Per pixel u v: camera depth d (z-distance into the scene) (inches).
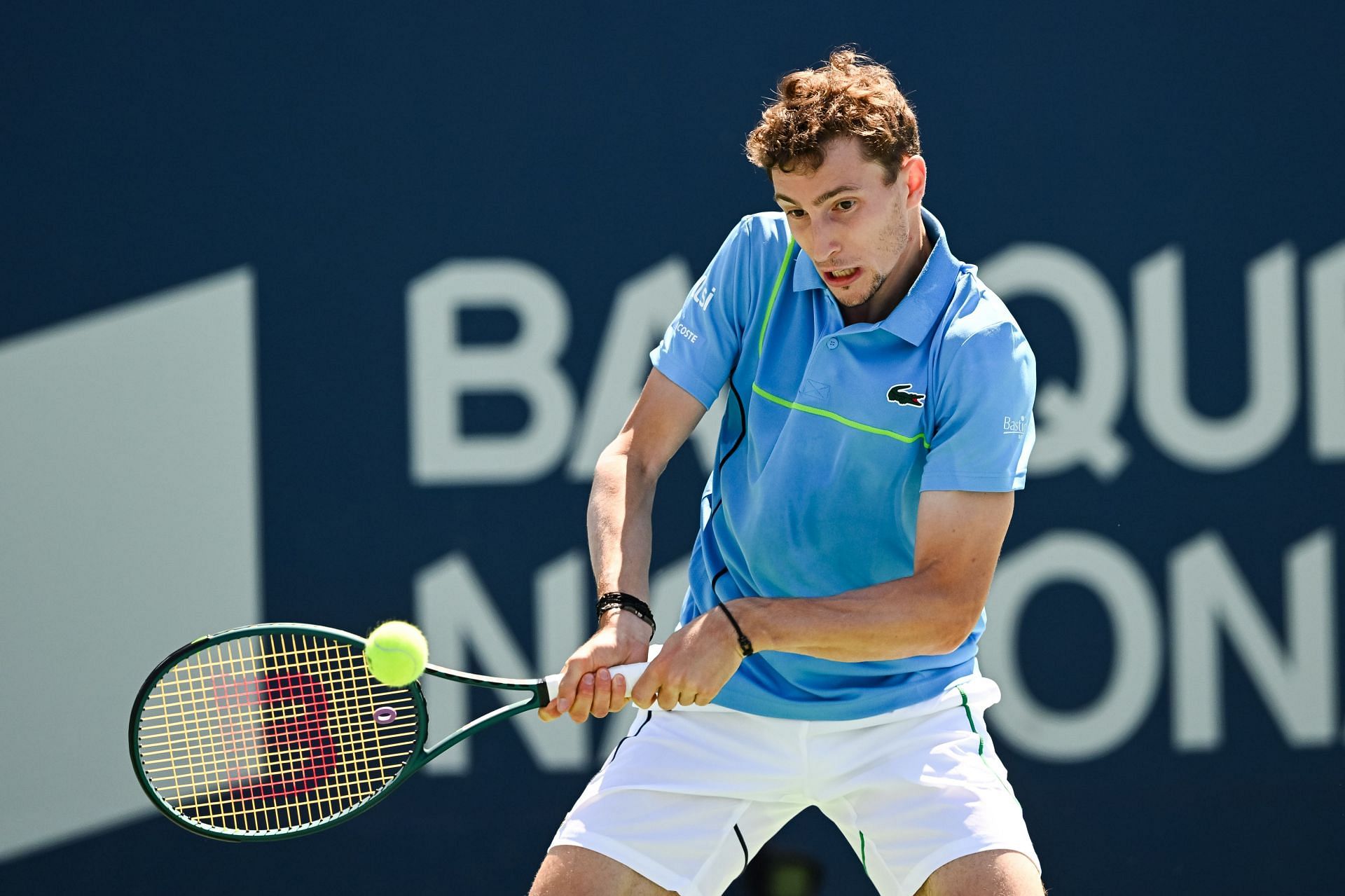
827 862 583.2
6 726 560.7
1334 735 582.2
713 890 346.0
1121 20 578.9
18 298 562.6
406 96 572.7
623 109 575.8
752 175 577.6
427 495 575.2
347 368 573.0
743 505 356.2
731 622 314.3
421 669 331.3
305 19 570.3
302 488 571.2
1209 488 583.2
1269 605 583.2
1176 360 581.6
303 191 571.2
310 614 569.9
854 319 342.3
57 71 563.5
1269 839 580.7
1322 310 583.5
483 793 574.6
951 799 335.0
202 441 568.1
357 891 570.3
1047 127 578.2
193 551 566.9
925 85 576.7
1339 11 582.6
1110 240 579.5
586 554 577.0
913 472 338.3
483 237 575.5
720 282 363.3
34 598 562.6
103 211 565.3
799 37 575.8
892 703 347.9
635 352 577.3
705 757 348.5
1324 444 584.4
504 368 576.7
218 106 568.1
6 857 560.1
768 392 351.3
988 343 324.8
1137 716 581.0
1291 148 582.6
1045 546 581.0
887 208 315.9
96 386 565.0
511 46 574.2
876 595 316.5
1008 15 577.3
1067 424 581.0
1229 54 581.0
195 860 566.6
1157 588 581.0
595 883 334.3
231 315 569.3
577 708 330.3
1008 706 579.8
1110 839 578.9
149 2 565.9
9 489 561.6
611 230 577.0
